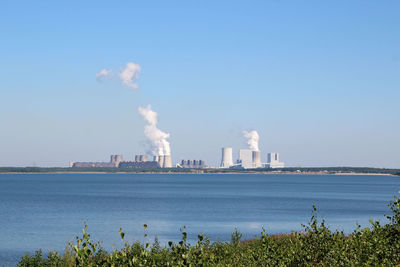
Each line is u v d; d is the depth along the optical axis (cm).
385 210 12194
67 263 3092
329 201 16012
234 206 13475
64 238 7175
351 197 18512
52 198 16925
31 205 13712
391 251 1811
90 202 14950
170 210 12081
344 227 8194
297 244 1953
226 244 3256
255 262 1962
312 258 1827
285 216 10594
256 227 8494
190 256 1314
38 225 8881
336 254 1788
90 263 1219
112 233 7719
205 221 9525
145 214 11019
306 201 15900
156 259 1283
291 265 1838
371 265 1705
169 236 7312
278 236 3741
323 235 1900
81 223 9181
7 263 5278
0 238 7194
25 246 6456
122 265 1273
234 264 2036
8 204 14088
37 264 3525
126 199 16462
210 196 18462
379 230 1945
